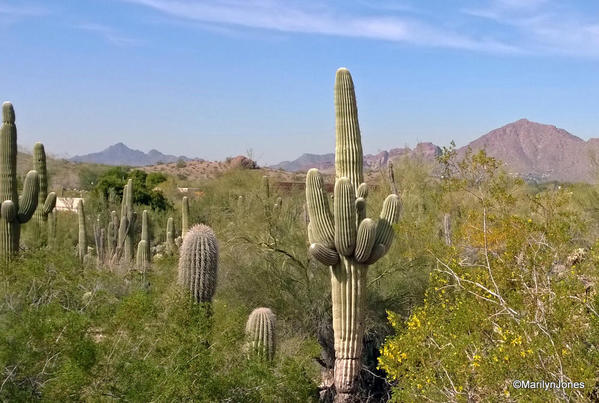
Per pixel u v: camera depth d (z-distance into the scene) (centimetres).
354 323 859
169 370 571
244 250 1191
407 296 1079
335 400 870
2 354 547
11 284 764
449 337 611
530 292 621
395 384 875
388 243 869
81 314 622
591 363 529
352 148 873
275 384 624
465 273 725
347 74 880
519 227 726
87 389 550
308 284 1103
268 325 736
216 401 573
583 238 801
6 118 1165
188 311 678
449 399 560
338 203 827
